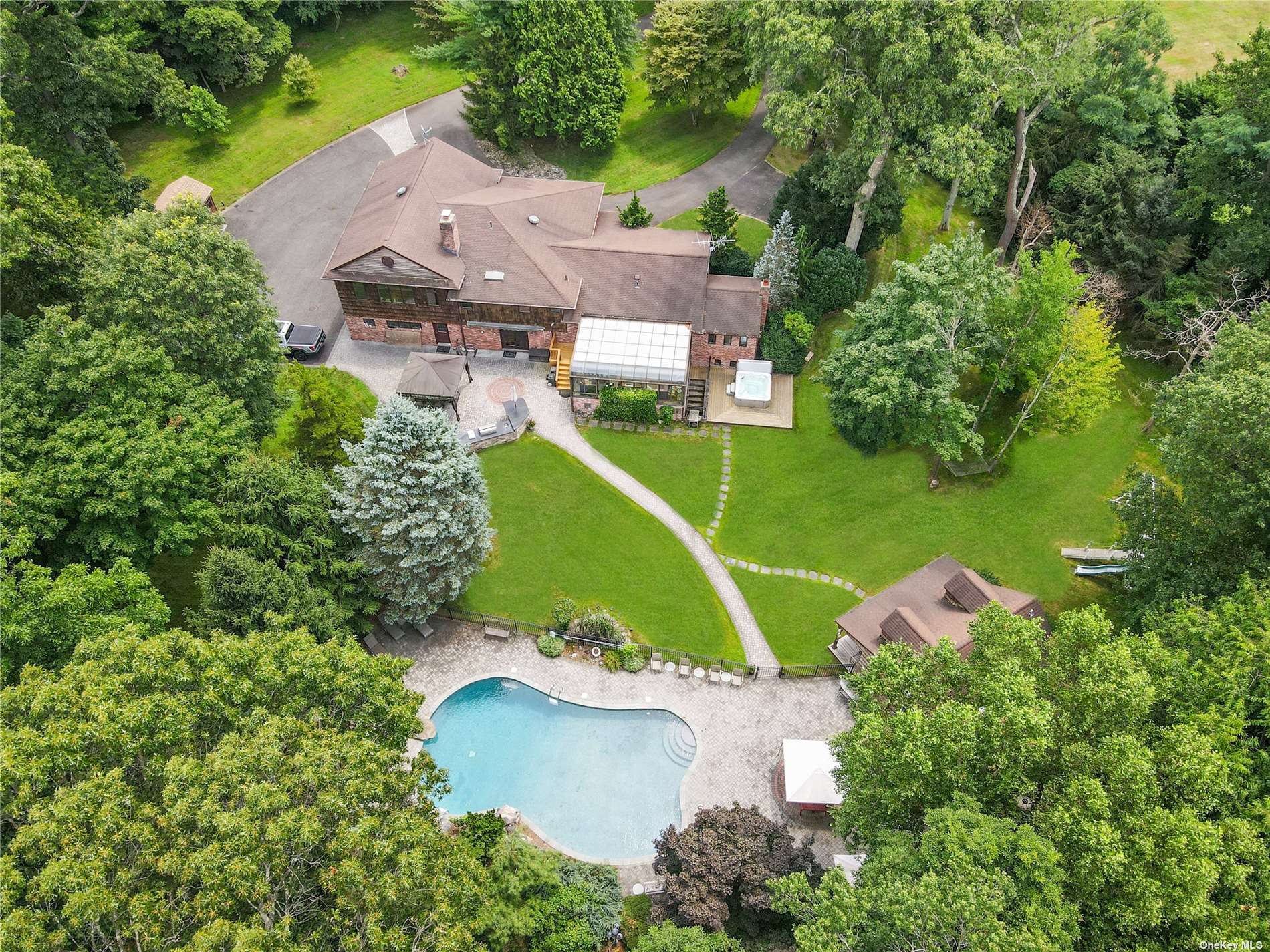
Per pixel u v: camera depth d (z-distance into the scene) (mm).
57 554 40062
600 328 59844
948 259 52094
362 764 28031
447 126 79688
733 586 51906
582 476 56719
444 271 58812
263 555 42062
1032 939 24391
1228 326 46875
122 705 27328
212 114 72500
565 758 44625
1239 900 28609
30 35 57719
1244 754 31625
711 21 72125
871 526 54812
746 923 36844
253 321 49062
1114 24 68438
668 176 75375
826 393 61500
